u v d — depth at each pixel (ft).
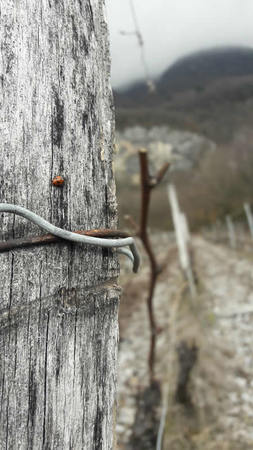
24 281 0.55
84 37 0.67
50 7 0.63
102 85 0.70
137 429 2.32
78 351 0.61
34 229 0.57
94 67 0.68
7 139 0.56
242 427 2.54
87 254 0.62
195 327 3.54
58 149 0.60
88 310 0.62
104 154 0.67
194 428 2.47
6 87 0.56
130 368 3.36
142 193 1.79
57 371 0.58
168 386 2.69
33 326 0.56
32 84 0.59
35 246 0.56
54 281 0.58
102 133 0.68
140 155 1.67
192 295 4.37
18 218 0.55
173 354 3.16
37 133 0.58
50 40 0.62
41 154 0.58
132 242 0.65
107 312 0.65
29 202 0.57
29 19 0.60
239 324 4.28
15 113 0.57
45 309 0.57
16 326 0.54
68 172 0.61
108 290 0.65
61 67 0.62
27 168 0.57
